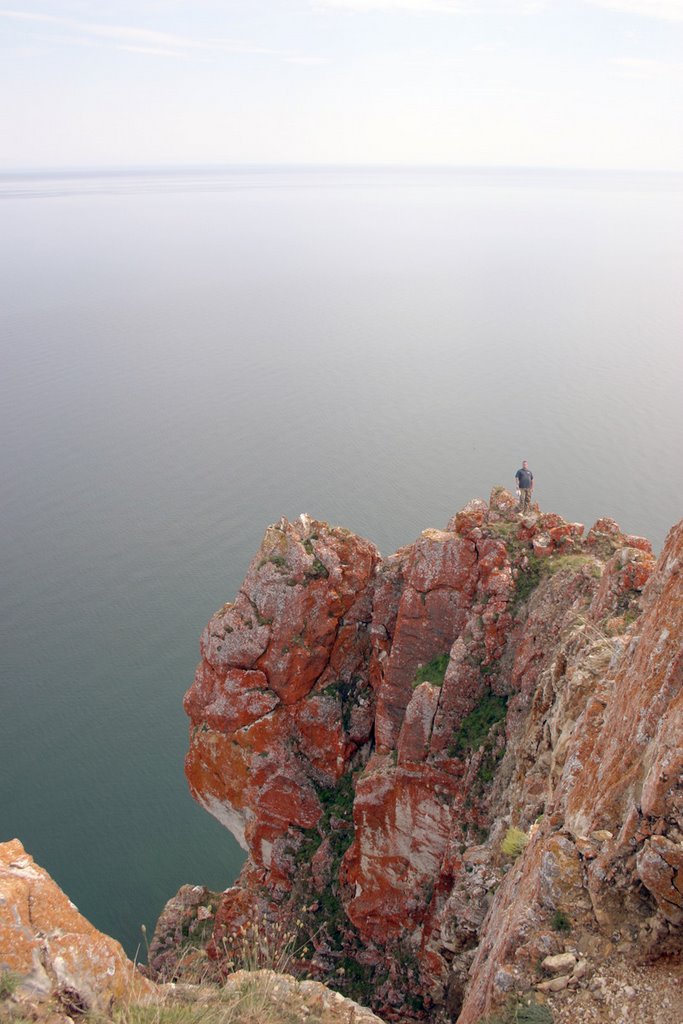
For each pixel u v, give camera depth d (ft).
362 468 404.16
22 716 219.82
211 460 423.64
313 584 117.50
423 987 99.35
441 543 108.47
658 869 50.52
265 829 118.42
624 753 58.23
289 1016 49.32
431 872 103.71
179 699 224.74
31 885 43.98
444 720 101.76
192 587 286.05
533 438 441.27
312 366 650.84
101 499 372.79
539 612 99.86
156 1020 41.63
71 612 272.92
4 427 486.38
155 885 165.78
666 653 57.36
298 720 118.52
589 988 50.34
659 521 321.32
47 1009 40.45
